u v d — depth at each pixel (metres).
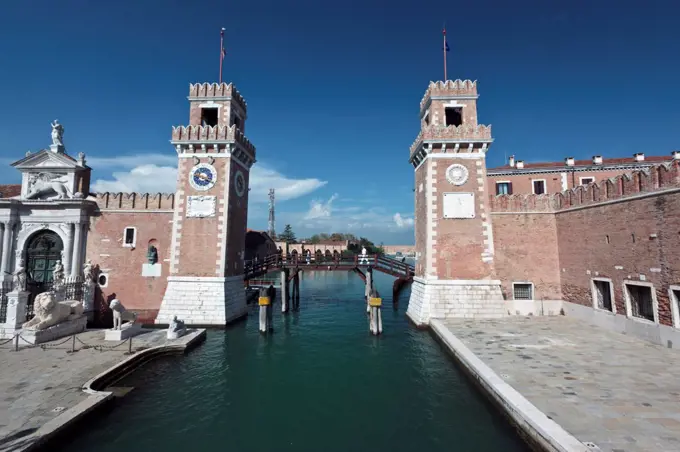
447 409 14.37
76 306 24.02
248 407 14.90
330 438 12.49
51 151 29.27
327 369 19.38
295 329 28.64
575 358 16.59
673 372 14.42
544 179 35.78
